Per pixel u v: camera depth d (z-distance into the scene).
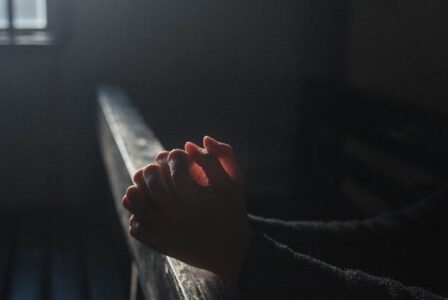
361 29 4.86
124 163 2.44
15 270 3.53
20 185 4.73
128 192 1.14
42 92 4.65
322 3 4.84
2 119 4.64
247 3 4.79
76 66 4.66
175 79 4.79
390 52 4.64
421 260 1.53
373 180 4.31
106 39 4.66
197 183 1.14
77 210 4.73
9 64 4.57
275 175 5.04
